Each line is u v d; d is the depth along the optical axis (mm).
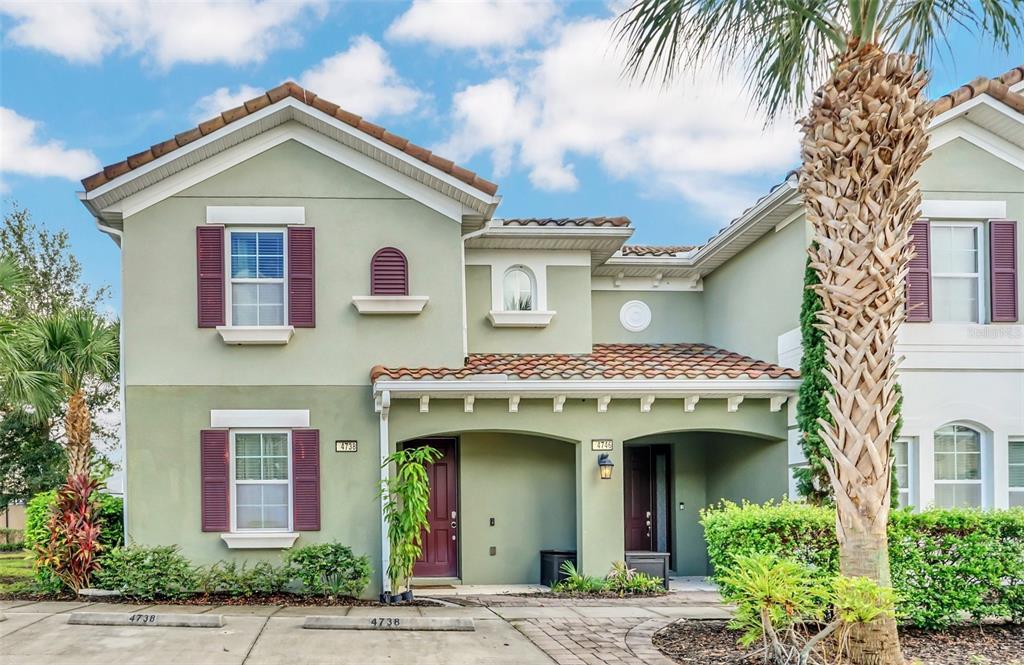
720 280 18109
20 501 23344
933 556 9922
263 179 14062
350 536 13734
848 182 7793
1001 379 13555
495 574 15797
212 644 9086
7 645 8914
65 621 10133
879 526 7852
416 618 10250
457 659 8594
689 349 17594
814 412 13094
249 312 14031
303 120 13922
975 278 13828
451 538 16031
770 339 15570
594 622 10562
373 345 14125
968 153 13805
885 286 7785
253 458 13859
